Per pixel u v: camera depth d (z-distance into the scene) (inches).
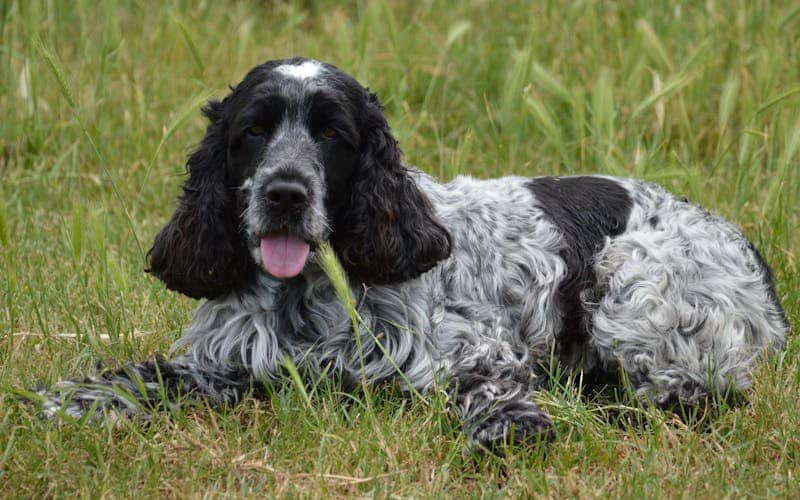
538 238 296.4
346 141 257.6
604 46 515.2
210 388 260.5
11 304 287.6
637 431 258.1
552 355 282.7
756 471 229.1
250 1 605.6
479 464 232.4
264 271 266.4
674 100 455.5
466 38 522.0
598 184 315.0
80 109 439.2
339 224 263.6
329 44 535.5
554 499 214.5
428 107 485.1
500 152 415.8
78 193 417.7
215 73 510.9
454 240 281.7
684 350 276.1
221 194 265.9
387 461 230.2
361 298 267.0
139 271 346.0
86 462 226.7
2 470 219.0
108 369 261.9
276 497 212.1
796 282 342.6
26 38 475.5
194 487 217.8
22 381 264.5
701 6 512.7
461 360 264.7
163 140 314.0
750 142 386.6
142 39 521.0
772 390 267.7
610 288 285.9
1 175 434.3
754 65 475.5
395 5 572.4
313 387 258.2
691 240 294.7
